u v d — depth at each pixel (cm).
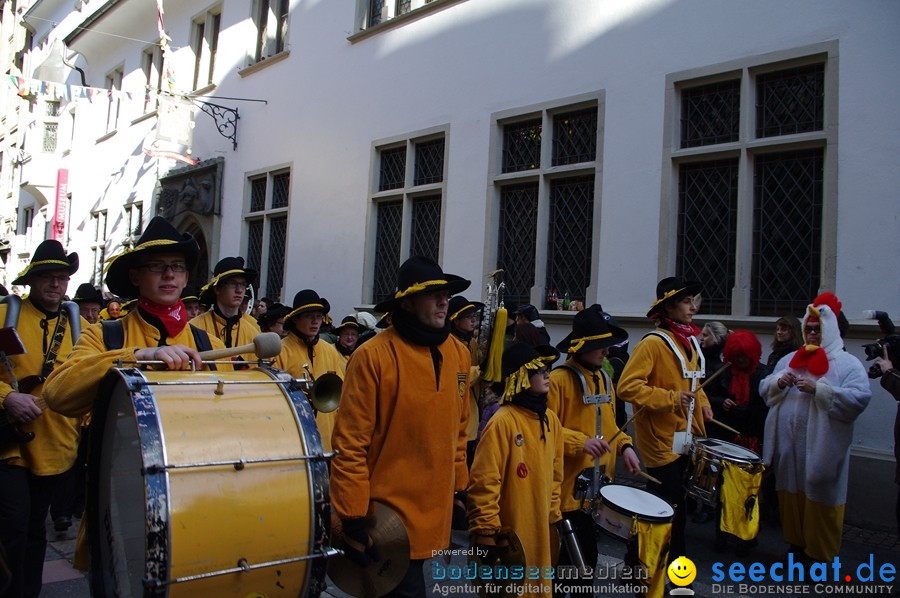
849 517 560
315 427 225
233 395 221
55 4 2156
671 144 686
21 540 334
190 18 1468
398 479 272
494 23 860
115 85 1803
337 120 1080
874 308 557
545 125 794
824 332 446
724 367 426
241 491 201
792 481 450
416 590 271
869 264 563
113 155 1725
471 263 851
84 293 703
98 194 1783
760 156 644
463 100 887
